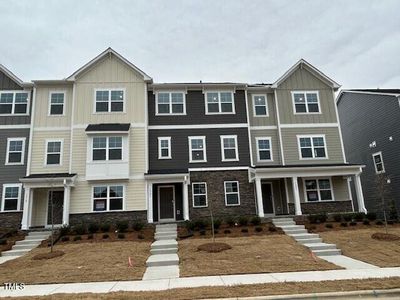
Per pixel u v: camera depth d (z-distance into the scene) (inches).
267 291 279.3
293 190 724.7
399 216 802.8
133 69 785.6
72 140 724.0
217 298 263.4
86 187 699.4
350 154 1035.9
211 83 816.3
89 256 460.8
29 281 351.9
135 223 637.9
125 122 752.3
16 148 741.3
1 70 771.4
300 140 811.4
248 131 803.4
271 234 576.7
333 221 658.8
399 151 808.9
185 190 709.9
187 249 489.1
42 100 756.6
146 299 267.0
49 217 704.4
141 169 722.8
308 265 386.9
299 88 845.8
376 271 350.9
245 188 765.3
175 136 786.8
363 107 957.2
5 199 711.1
